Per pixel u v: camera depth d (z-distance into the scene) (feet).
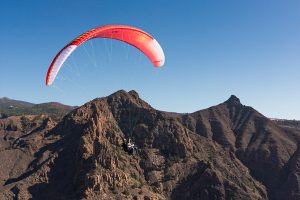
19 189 560.61
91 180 529.45
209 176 631.15
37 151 649.61
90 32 186.39
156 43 221.25
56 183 573.74
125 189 542.16
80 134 633.20
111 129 650.02
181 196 617.62
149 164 653.30
